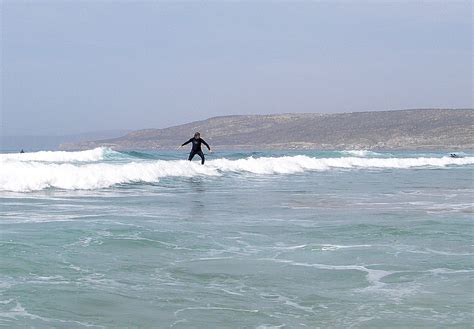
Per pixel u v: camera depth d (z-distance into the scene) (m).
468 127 156.62
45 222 12.63
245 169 33.47
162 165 27.77
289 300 7.70
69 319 6.68
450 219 14.59
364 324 6.77
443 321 6.88
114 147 188.50
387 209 16.72
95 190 20.81
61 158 39.38
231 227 13.05
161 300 7.53
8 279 8.01
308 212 15.92
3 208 15.05
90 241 10.69
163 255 9.99
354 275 9.00
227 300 7.64
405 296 7.91
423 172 37.34
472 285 8.48
